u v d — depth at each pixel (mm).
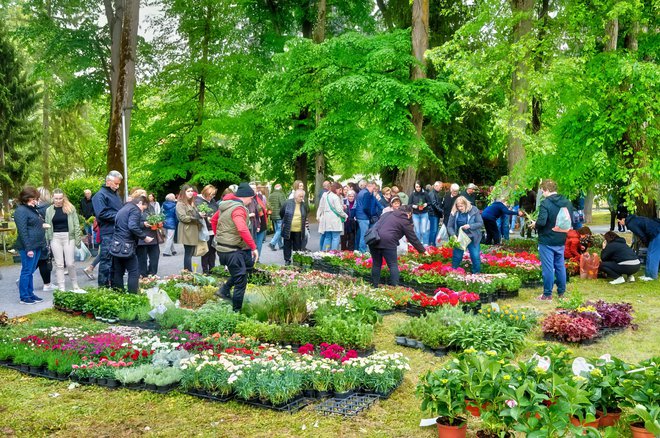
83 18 24328
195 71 24328
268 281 10742
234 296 8188
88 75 23875
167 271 12742
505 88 15328
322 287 9922
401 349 7117
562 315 7730
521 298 10211
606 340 7535
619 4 11922
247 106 26891
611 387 4379
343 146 21938
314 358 6031
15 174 32062
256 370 5512
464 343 6723
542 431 3775
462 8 21453
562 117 13609
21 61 33062
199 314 7820
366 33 28219
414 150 18750
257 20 27344
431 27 22781
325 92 18922
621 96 12266
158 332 7289
